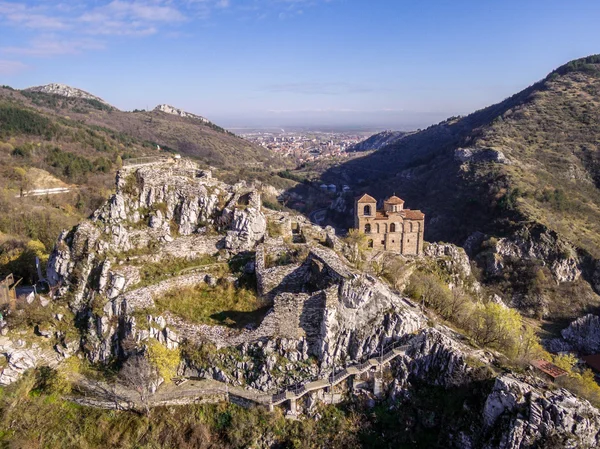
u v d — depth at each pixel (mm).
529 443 31594
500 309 55719
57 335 43188
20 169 109562
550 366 42438
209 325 41656
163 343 40562
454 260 75875
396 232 79312
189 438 36344
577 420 31688
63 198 103500
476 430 34250
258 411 37219
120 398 38000
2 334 42125
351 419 37125
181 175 55812
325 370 38906
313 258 47250
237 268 49000
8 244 65250
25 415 37312
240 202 54000
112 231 47781
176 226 52000
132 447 35844
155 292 44312
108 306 42344
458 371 37000
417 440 35875
